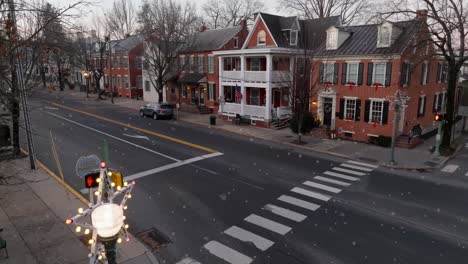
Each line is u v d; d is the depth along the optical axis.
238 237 9.65
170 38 37.56
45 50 11.98
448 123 19.84
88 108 38.31
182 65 37.75
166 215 11.12
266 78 26.88
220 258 8.63
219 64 31.16
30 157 15.62
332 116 23.83
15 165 16.19
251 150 20.00
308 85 22.33
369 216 10.96
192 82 35.72
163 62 36.00
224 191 13.18
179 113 34.72
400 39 21.23
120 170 15.79
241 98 28.78
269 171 15.78
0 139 17.61
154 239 9.60
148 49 38.75
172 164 16.80
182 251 8.98
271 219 10.74
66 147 19.97
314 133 24.11
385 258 8.56
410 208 11.63
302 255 8.70
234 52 28.78
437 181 14.60
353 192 13.11
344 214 11.10
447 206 11.84
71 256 8.66
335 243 9.27
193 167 16.34
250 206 11.75
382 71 21.17
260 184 13.98
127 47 48.53
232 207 11.69
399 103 17.17
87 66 47.81
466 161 17.97
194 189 13.41
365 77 21.89
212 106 35.09
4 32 9.34
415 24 20.25
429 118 26.97
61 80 57.16
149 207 11.74
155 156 18.27
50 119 29.92
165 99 41.59
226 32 36.00
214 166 16.53
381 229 10.09
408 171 16.14
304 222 10.53
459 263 8.33
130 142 21.52
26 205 11.73
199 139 22.92
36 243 9.27
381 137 20.95
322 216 10.95
